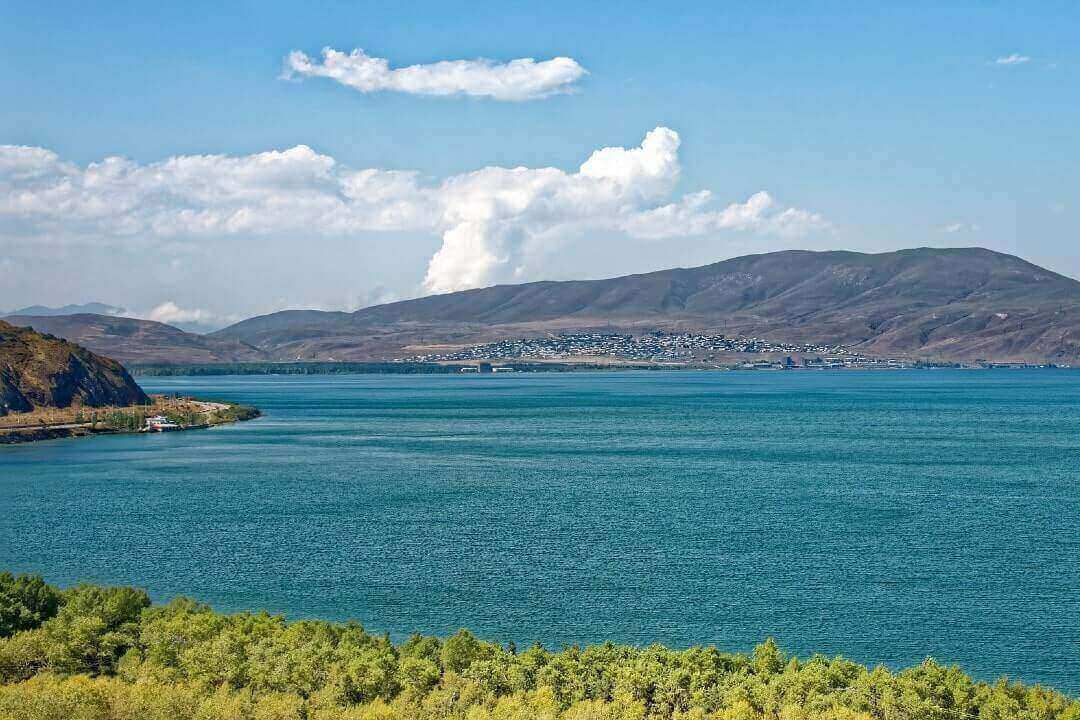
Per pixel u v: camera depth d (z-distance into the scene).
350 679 73.12
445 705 71.00
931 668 74.94
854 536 130.00
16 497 166.00
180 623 83.62
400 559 118.25
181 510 152.62
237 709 68.62
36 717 66.06
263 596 103.31
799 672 75.94
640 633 91.81
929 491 168.62
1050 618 95.38
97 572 113.06
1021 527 135.75
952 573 110.94
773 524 138.62
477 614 97.38
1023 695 73.25
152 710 67.75
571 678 75.12
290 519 144.38
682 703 71.62
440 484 181.25
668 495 166.12
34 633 81.62
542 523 140.50
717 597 102.31
